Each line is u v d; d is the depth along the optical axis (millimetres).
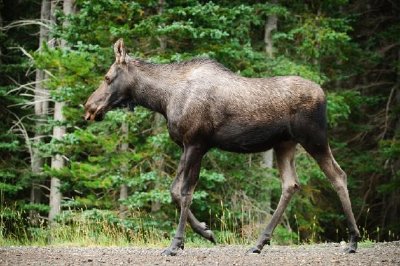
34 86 80312
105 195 53781
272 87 27969
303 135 27703
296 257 26641
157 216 52312
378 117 72062
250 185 57031
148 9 55719
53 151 53750
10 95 72562
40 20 75812
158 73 29516
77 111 53125
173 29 48125
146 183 53062
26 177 68875
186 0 51406
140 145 53125
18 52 80438
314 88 27922
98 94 30172
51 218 67062
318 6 62656
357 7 73750
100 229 47031
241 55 53906
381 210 75625
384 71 73625
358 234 28047
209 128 28125
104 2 49938
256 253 28656
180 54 49688
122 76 29938
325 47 58781
